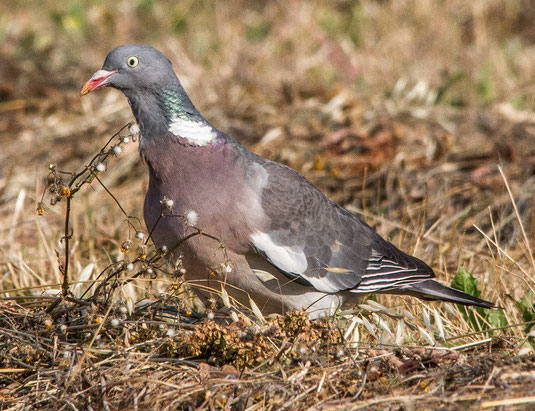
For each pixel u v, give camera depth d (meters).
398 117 15.60
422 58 19.23
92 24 20.67
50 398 6.71
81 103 16.45
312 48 19.86
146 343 7.34
